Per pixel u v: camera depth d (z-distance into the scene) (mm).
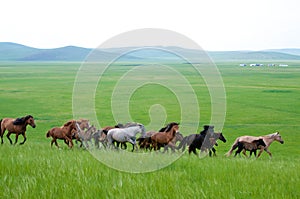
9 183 8984
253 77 139875
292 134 41281
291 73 166875
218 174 11234
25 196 7977
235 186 9641
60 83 116562
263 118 52938
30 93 88000
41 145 20953
